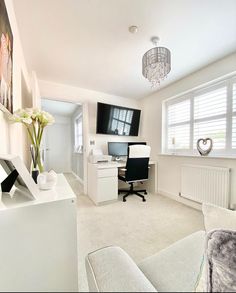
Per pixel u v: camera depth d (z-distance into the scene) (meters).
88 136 3.10
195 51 1.84
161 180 3.02
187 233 1.67
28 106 2.46
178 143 2.80
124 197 2.67
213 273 0.62
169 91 2.85
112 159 3.17
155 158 3.21
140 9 1.28
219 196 1.97
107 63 2.11
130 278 0.49
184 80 2.53
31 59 2.00
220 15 1.33
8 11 1.08
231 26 1.46
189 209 2.30
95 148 3.18
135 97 3.52
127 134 3.36
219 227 0.83
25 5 1.23
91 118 3.13
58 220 0.80
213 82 2.18
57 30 1.51
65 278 0.80
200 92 2.40
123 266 0.54
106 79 2.61
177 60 2.02
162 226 1.81
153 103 3.27
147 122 3.47
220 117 2.14
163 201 2.64
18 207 0.73
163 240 1.54
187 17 1.36
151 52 1.67
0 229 0.71
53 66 2.18
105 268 0.53
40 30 1.50
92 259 0.57
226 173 1.90
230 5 1.23
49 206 0.78
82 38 1.62
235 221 0.82
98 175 2.47
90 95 3.10
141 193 3.09
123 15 1.34
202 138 2.29
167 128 3.03
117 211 2.23
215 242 0.76
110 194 2.59
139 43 1.70
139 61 2.06
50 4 1.23
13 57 1.30
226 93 2.06
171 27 1.47
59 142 5.59
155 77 1.76
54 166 5.51
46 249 0.78
